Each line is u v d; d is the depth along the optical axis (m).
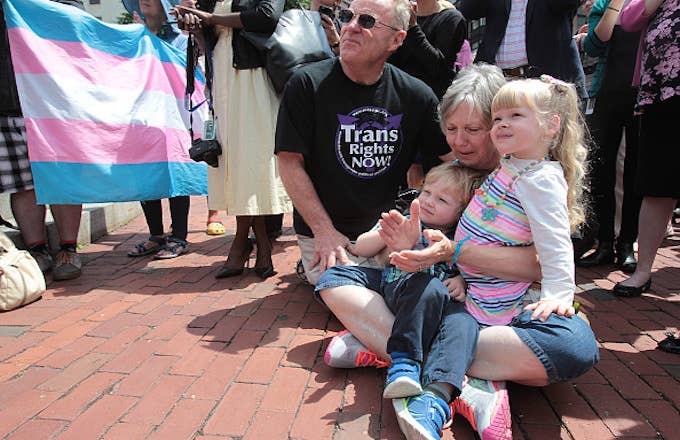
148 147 3.63
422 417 1.47
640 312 2.64
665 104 2.49
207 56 3.23
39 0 3.17
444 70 3.26
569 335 1.59
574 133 1.76
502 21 3.29
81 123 3.31
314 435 1.60
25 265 2.85
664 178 2.57
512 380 1.68
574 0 3.04
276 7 3.00
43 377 1.99
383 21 2.17
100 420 1.69
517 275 1.76
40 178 3.18
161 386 1.90
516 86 1.68
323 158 2.42
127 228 5.21
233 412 1.73
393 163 2.49
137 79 3.63
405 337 1.64
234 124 3.12
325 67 2.40
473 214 1.80
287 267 3.58
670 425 1.64
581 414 1.71
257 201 3.10
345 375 1.98
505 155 1.79
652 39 2.47
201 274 3.46
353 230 2.53
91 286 3.21
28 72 3.13
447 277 1.92
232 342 2.29
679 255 3.83
